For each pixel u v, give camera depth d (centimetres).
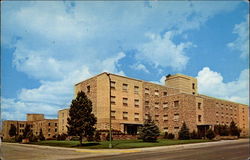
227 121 6250
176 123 5309
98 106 4844
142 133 3856
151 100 5694
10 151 2773
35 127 8988
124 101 5209
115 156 2111
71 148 3042
